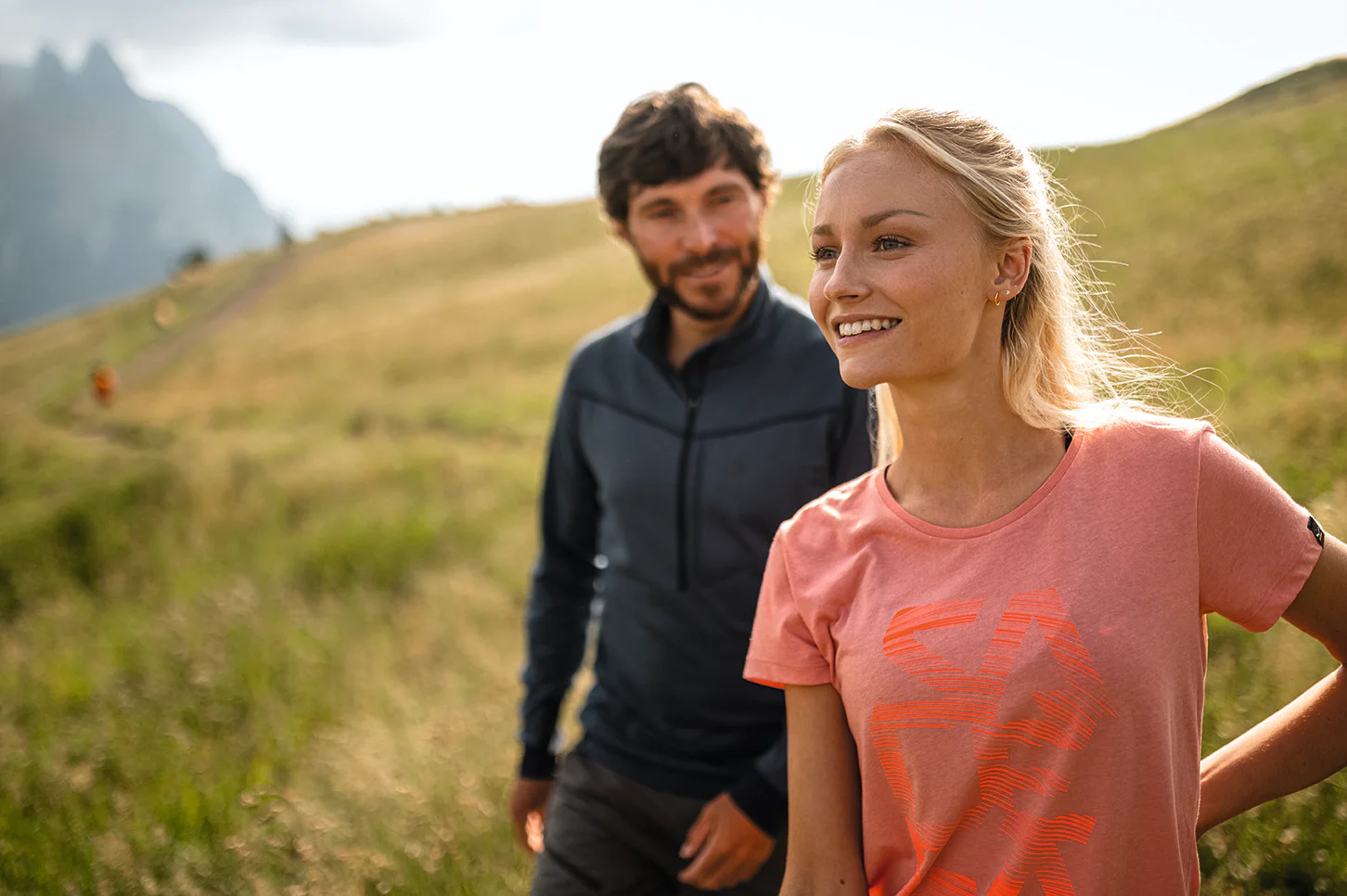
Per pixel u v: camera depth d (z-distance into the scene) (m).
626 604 2.20
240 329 40.25
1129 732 1.09
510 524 8.62
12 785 3.62
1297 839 2.12
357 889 2.82
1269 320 9.84
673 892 2.23
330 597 6.78
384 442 15.02
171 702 4.64
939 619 1.19
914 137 1.18
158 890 2.86
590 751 2.25
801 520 1.42
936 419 1.26
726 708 2.09
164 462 11.02
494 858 2.94
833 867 1.36
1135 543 1.13
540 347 25.48
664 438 2.15
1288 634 2.87
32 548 8.36
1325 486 4.55
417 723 4.12
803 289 19.00
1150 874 1.12
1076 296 1.35
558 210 53.06
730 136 2.08
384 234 57.22
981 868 1.20
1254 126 16.58
